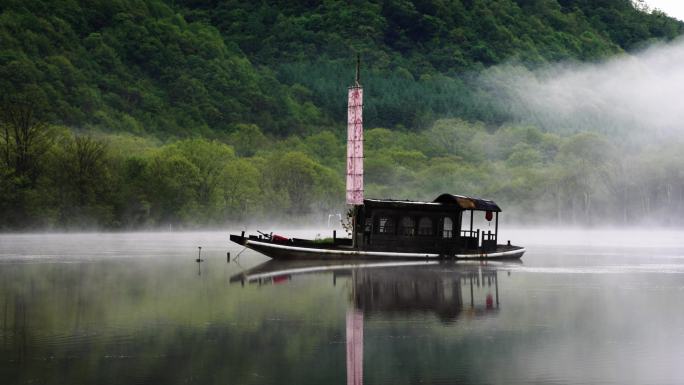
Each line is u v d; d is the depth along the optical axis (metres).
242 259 117.06
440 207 116.44
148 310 62.16
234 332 53.16
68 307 63.44
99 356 46.12
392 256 115.00
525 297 71.12
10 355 46.25
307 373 43.03
